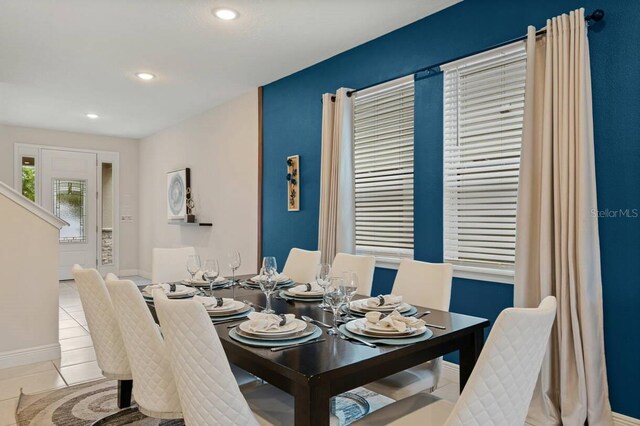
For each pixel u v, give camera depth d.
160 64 4.14
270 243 4.76
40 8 3.03
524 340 1.18
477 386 1.15
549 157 2.39
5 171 6.77
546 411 2.35
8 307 3.34
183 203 6.38
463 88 3.05
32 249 3.45
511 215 2.82
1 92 5.02
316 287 2.53
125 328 1.87
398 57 3.43
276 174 4.67
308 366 1.34
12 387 2.95
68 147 7.32
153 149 7.46
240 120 5.21
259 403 1.73
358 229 3.87
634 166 2.25
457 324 1.84
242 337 1.62
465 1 3.00
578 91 2.30
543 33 2.49
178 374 1.46
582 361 2.24
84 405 2.67
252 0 2.95
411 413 1.63
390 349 1.50
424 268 2.42
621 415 2.28
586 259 2.24
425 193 3.26
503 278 2.77
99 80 4.61
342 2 3.00
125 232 7.91
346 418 2.56
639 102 2.24
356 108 3.87
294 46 3.73
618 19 2.30
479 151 2.97
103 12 3.10
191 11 3.09
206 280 2.72
